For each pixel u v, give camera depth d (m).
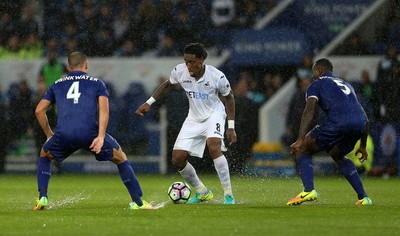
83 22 81.38
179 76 37.47
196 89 37.22
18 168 74.06
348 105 34.62
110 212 31.95
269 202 38.94
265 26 75.31
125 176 33.34
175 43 80.38
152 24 80.75
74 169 73.62
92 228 26.34
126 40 80.81
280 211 32.03
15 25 82.31
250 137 68.94
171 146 71.38
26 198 42.94
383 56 71.62
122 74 74.56
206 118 37.53
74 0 81.94
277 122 69.50
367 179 64.50
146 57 79.81
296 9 75.38
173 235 24.38
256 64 73.62
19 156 74.12
